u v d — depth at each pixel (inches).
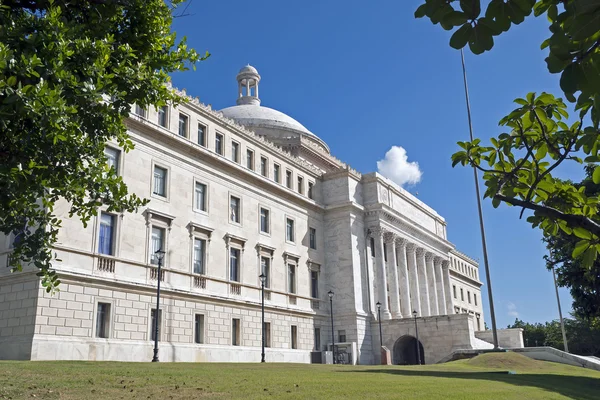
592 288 1620.3
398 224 2775.6
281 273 2213.3
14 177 490.6
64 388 678.5
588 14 174.1
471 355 2068.2
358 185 2645.2
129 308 1540.4
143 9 665.6
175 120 1843.0
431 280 3102.9
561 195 355.3
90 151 622.5
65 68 540.1
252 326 1975.9
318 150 2935.5
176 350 1642.5
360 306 2433.6
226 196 2005.4
